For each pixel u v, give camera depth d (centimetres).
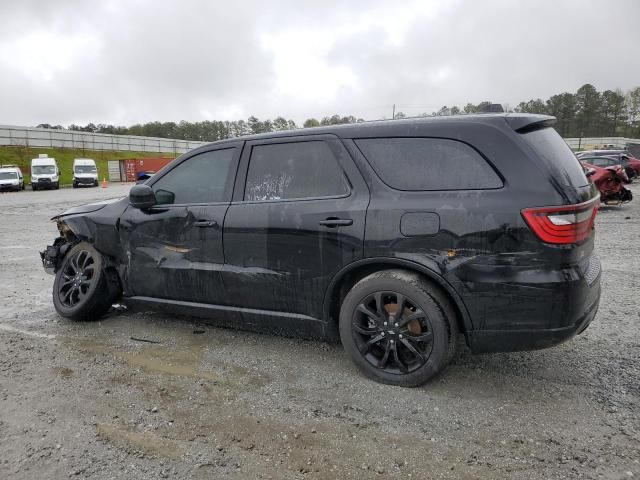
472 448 253
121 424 279
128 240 423
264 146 368
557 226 271
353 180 325
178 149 8469
